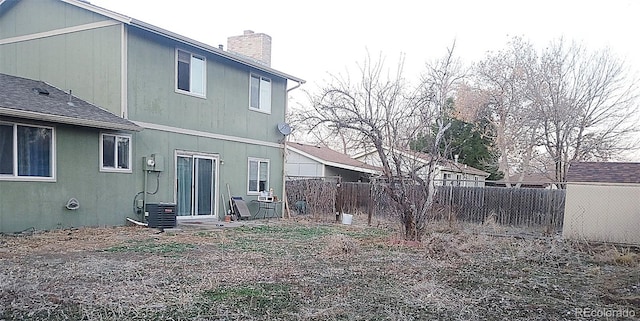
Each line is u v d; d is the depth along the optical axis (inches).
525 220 558.6
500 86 928.9
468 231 460.4
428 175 361.4
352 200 628.7
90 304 166.1
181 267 235.5
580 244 393.4
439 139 362.0
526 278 241.1
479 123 960.9
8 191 328.2
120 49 399.9
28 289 182.9
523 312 176.9
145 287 192.1
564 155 823.7
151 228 394.3
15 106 322.7
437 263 271.7
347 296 189.2
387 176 366.3
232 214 517.3
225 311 163.5
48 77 443.2
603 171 461.1
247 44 651.5
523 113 887.1
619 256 313.3
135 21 395.5
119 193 402.9
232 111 522.6
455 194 603.2
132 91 407.5
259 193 562.3
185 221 460.8
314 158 794.2
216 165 502.6
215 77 498.3
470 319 165.0
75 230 358.9
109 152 396.5
